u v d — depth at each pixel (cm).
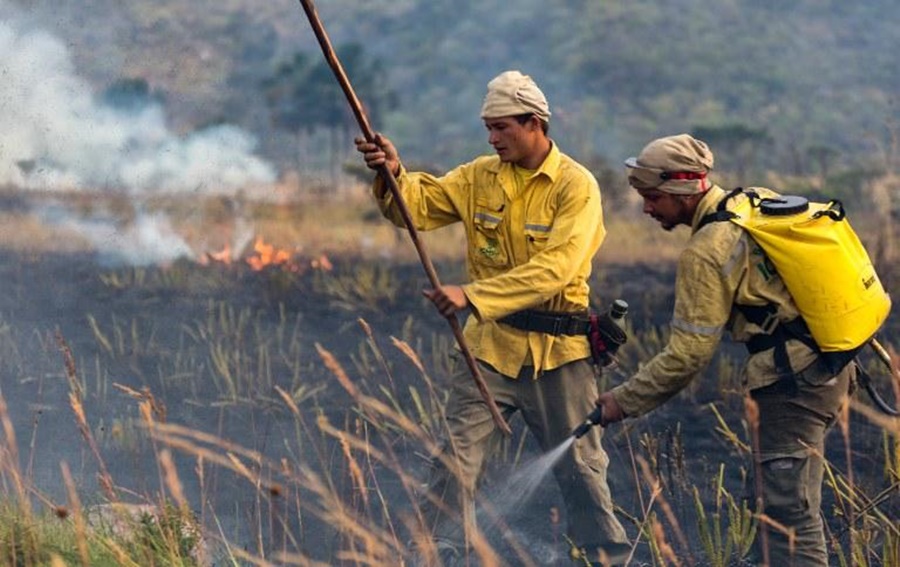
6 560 556
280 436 891
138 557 580
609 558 660
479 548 572
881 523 698
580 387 663
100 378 1038
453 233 2066
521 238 650
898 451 637
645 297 1539
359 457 832
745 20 6469
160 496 663
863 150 4934
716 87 5803
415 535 609
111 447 845
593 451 664
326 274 1661
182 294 1463
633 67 5888
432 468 657
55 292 1416
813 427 576
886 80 5944
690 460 873
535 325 653
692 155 578
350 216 2255
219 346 1078
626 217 2269
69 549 576
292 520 710
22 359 1086
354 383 1067
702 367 574
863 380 605
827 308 559
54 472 777
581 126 5225
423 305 1466
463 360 666
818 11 6644
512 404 666
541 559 688
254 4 6128
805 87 5844
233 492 765
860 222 1994
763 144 4409
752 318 573
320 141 4603
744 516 628
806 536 580
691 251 569
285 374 1095
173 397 998
